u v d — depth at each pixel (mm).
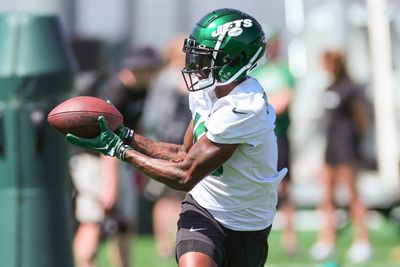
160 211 31375
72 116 15484
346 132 31625
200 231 15562
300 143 39219
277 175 15883
